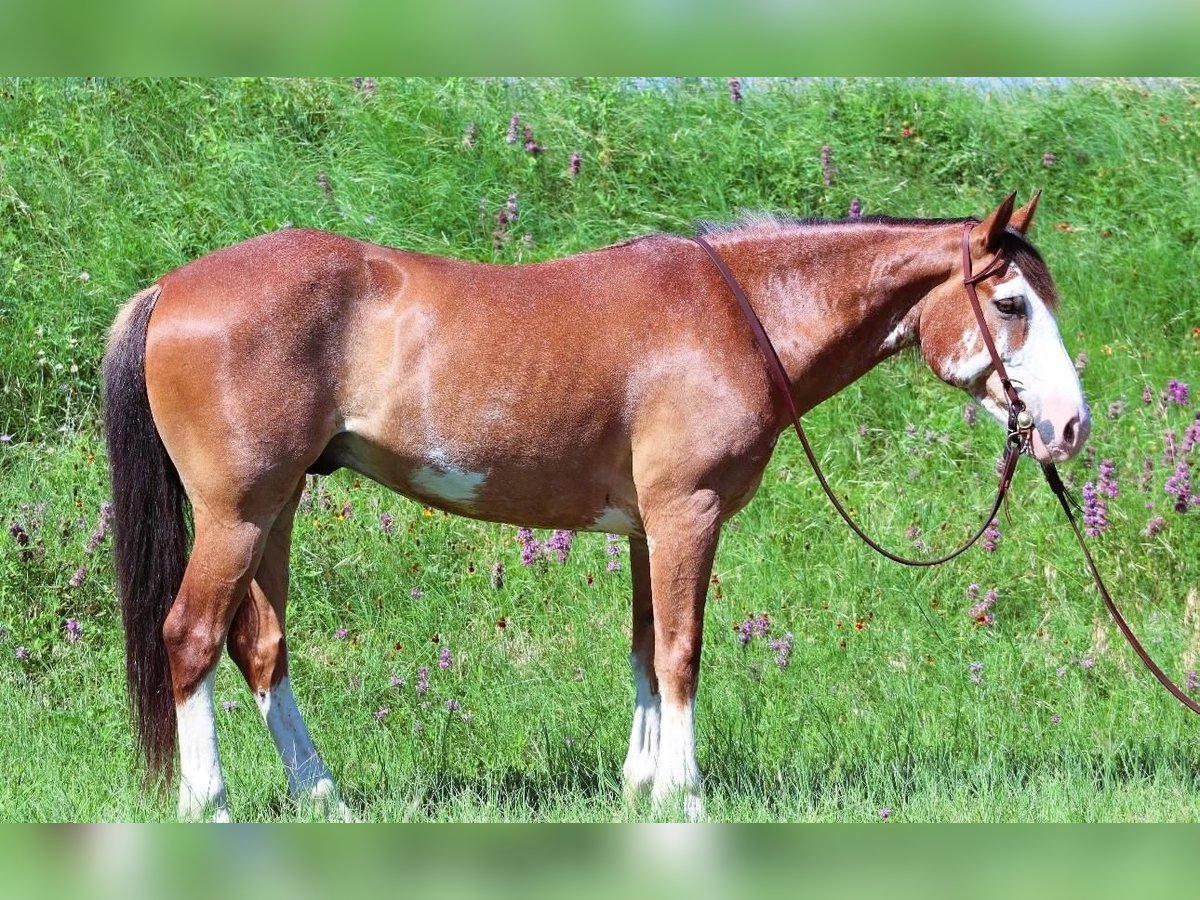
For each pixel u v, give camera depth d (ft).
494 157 31.55
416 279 15.98
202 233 28.86
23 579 21.95
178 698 15.64
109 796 17.20
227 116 31.55
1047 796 17.34
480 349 15.81
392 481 16.46
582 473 16.33
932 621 22.20
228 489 15.47
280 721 16.72
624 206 30.76
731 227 17.21
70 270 27.91
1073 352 28.35
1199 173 32.50
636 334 16.10
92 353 26.84
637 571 17.51
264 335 15.37
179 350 15.43
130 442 15.85
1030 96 34.37
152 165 30.50
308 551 23.18
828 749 19.08
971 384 17.10
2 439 24.29
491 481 16.25
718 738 19.20
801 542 24.58
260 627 16.67
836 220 17.29
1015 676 21.22
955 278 16.93
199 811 15.48
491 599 22.97
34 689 20.44
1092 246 30.68
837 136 32.58
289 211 29.45
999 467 25.62
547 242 30.17
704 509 16.17
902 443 26.43
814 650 21.79
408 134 31.94
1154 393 27.45
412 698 20.51
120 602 16.10
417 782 17.52
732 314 16.47
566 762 18.58
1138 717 20.27
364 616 22.66
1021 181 32.24
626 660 21.56
